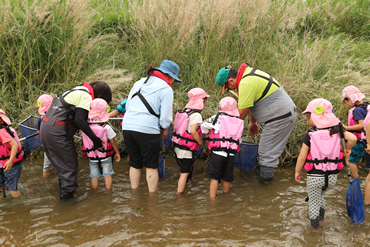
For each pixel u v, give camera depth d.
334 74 5.69
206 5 5.59
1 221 2.78
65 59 5.34
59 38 5.43
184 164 3.53
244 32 5.38
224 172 3.46
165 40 5.57
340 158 2.72
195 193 3.53
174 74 3.56
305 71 5.46
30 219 2.82
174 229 2.66
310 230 2.68
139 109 3.34
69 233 2.57
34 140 3.85
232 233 2.61
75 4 5.34
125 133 3.40
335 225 2.78
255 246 2.41
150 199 3.32
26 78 5.18
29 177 3.95
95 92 3.61
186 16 5.14
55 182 3.80
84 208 3.06
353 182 2.77
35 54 5.24
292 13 5.42
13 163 3.18
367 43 7.13
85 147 3.46
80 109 3.13
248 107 3.56
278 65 5.44
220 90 5.31
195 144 3.55
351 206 2.77
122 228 2.66
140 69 5.65
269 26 5.44
